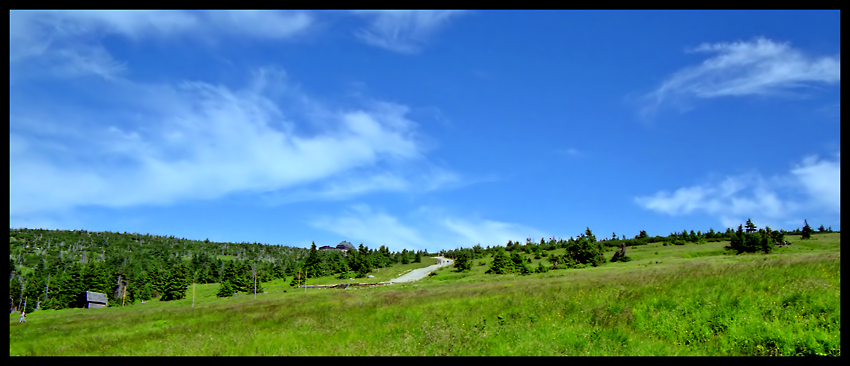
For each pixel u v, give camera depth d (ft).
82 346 51.21
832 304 41.37
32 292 319.47
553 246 556.10
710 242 441.27
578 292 60.59
